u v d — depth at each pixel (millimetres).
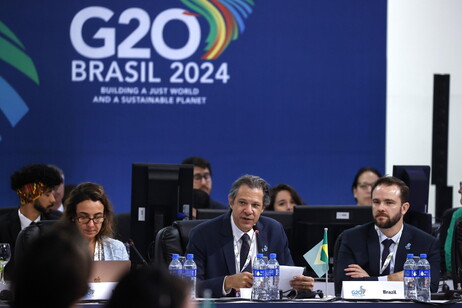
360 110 17328
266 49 17125
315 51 17203
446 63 17625
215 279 8523
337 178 17328
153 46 16875
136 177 10648
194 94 17000
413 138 17531
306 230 10117
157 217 10656
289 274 8070
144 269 2867
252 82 17125
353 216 10133
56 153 16859
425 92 17547
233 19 17031
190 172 10758
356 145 17328
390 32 17484
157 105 16953
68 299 2939
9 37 16719
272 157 17188
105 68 16828
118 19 16797
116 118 16906
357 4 17234
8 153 16766
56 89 16812
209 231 9156
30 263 2926
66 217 8914
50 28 16750
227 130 17094
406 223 9828
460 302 7664
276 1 17125
